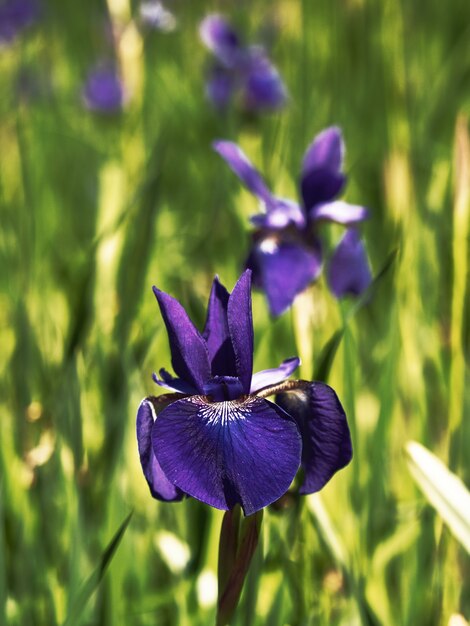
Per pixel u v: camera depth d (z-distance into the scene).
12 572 0.67
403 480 0.72
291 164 1.12
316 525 0.61
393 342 0.71
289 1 1.52
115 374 0.72
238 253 0.98
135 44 1.16
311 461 0.53
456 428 0.67
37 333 0.81
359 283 0.73
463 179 0.67
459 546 0.64
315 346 0.70
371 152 1.24
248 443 0.51
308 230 0.72
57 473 0.69
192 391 0.53
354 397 0.66
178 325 0.52
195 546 0.69
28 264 0.91
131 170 1.09
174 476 0.50
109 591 0.63
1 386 0.81
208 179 1.28
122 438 0.67
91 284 0.74
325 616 0.63
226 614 0.53
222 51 1.35
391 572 0.68
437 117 1.24
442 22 1.52
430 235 0.83
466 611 0.65
